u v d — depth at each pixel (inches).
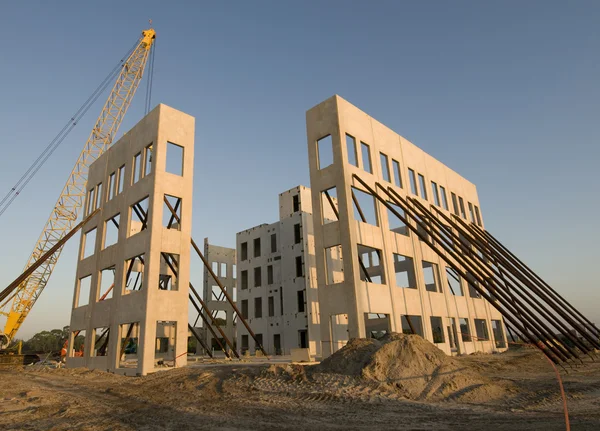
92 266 1301.7
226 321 2140.7
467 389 568.7
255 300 1905.8
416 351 665.0
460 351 1354.6
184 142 1141.7
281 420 457.7
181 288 1030.4
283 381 683.4
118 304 1088.2
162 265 1425.9
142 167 1145.4
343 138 1076.5
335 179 1045.8
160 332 1438.2
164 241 1026.1
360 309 943.7
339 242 1002.7
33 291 2190.0
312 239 1718.8
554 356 1024.2
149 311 955.3
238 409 526.6
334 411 495.5
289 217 1798.7
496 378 668.7
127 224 1148.5
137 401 628.7
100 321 1171.9
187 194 1107.3
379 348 692.7
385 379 620.7
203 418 485.1
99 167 1432.1
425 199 1419.8
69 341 1357.0
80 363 1241.4
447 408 494.3
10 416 547.8
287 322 1695.4
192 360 1288.1
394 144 1320.1
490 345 1530.5
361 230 1044.5
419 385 592.1
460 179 1739.7
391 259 1130.7
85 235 1443.2
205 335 2039.9
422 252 1301.7
